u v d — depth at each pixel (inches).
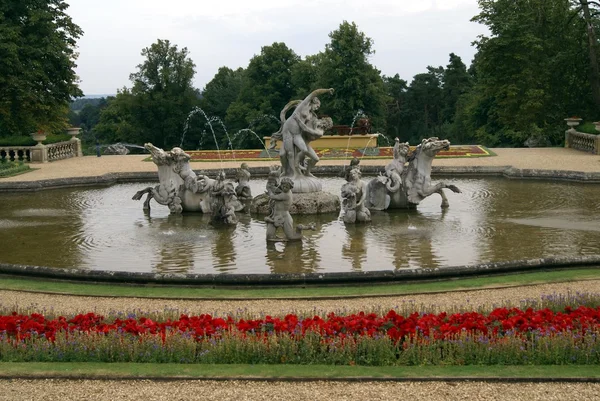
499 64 2169.0
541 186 1151.6
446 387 365.4
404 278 562.6
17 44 1662.2
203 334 421.1
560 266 595.5
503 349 398.6
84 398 357.4
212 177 1380.4
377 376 377.1
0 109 1689.2
